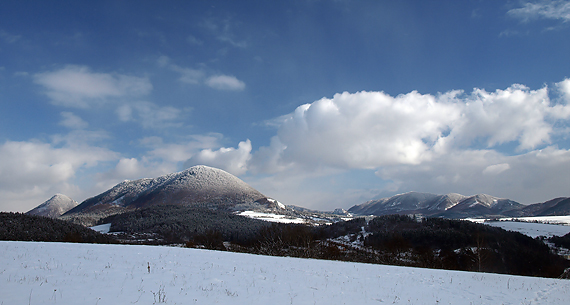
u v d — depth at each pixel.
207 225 141.12
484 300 17.83
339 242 84.50
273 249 54.28
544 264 70.56
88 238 76.44
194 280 16.36
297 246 56.56
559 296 19.81
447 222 101.50
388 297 16.48
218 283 16.14
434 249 75.12
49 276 14.49
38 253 20.66
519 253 71.25
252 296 14.18
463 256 63.19
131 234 134.38
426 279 22.95
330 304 14.09
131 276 15.96
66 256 20.39
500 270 62.78
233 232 112.69
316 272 22.31
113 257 21.48
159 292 12.97
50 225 74.44
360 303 14.79
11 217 70.06
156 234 131.75
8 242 25.30
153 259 21.97
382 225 111.31
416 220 112.12
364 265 28.39
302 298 14.66
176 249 28.92
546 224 146.50
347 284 18.89
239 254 29.36
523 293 20.50
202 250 30.02
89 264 18.28
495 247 72.19
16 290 11.88
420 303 15.89
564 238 102.50
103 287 13.38
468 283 22.62
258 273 20.00
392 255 61.88
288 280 18.59
